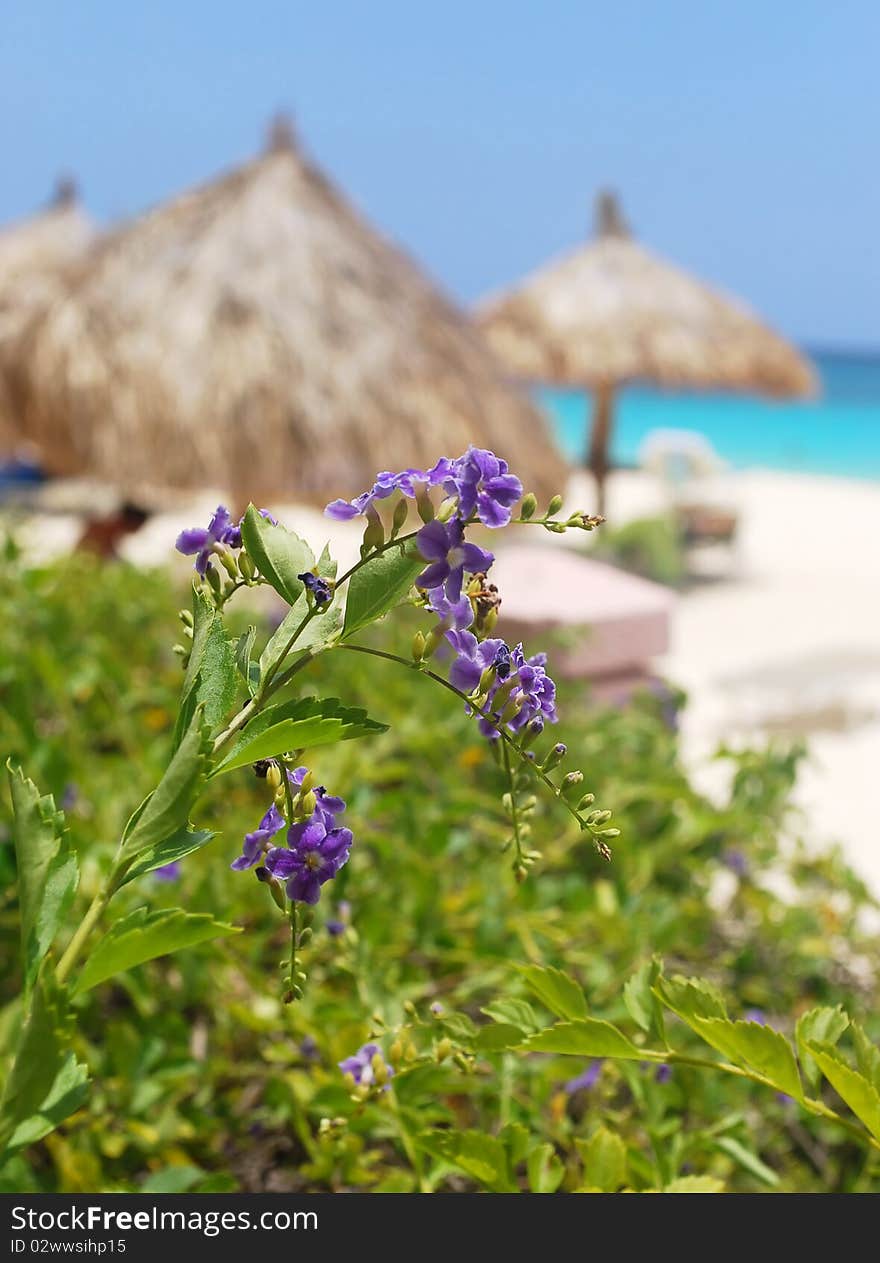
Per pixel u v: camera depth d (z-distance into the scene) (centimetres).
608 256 495
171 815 31
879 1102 34
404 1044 43
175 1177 46
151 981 63
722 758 92
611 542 423
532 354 477
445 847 73
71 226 493
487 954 64
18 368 239
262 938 64
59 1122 32
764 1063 35
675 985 36
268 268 247
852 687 289
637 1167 47
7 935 63
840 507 702
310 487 233
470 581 35
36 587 101
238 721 33
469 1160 42
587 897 71
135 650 109
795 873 92
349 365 240
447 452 240
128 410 231
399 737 85
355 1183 52
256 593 114
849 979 86
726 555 513
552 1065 53
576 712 101
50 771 68
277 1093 57
